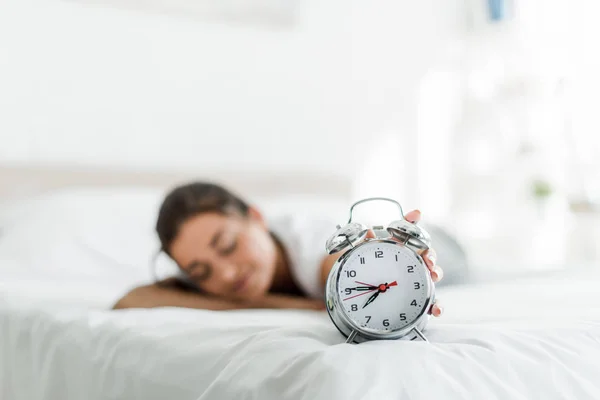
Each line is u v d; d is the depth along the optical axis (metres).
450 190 3.56
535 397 0.75
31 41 2.58
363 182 3.31
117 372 1.03
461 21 3.62
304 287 1.65
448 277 1.83
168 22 2.85
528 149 3.46
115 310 1.49
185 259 1.54
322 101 3.19
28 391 1.28
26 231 2.15
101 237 2.18
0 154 2.52
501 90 3.59
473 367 0.76
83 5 2.68
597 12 3.37
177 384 0.90
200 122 2.91
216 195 1.60
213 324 1.07
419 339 0.89
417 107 3.47
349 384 0.70
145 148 2.80
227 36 2.97
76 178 2.64
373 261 0.89
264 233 1.63
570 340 0.88
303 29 3.15
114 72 2.74
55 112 2.62
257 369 0.80
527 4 3.57
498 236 3.57
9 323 1.44
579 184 3.39
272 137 3.07
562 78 3.46
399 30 3.42
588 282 1.64
